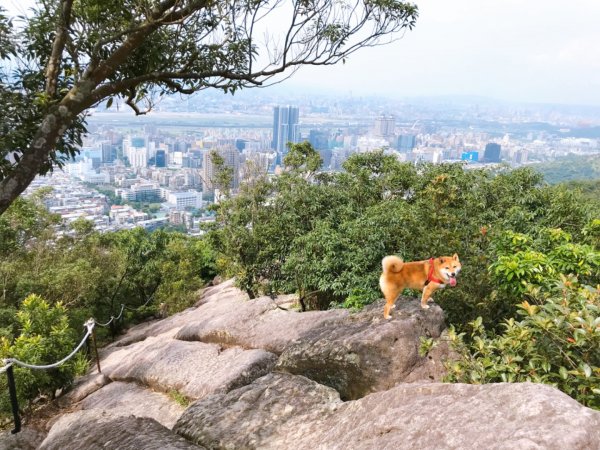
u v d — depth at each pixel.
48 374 9.12
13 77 5.16
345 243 9.20
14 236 14.68
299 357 5.89
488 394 3.17
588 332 3.62
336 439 3.75
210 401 5.40
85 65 5.57
